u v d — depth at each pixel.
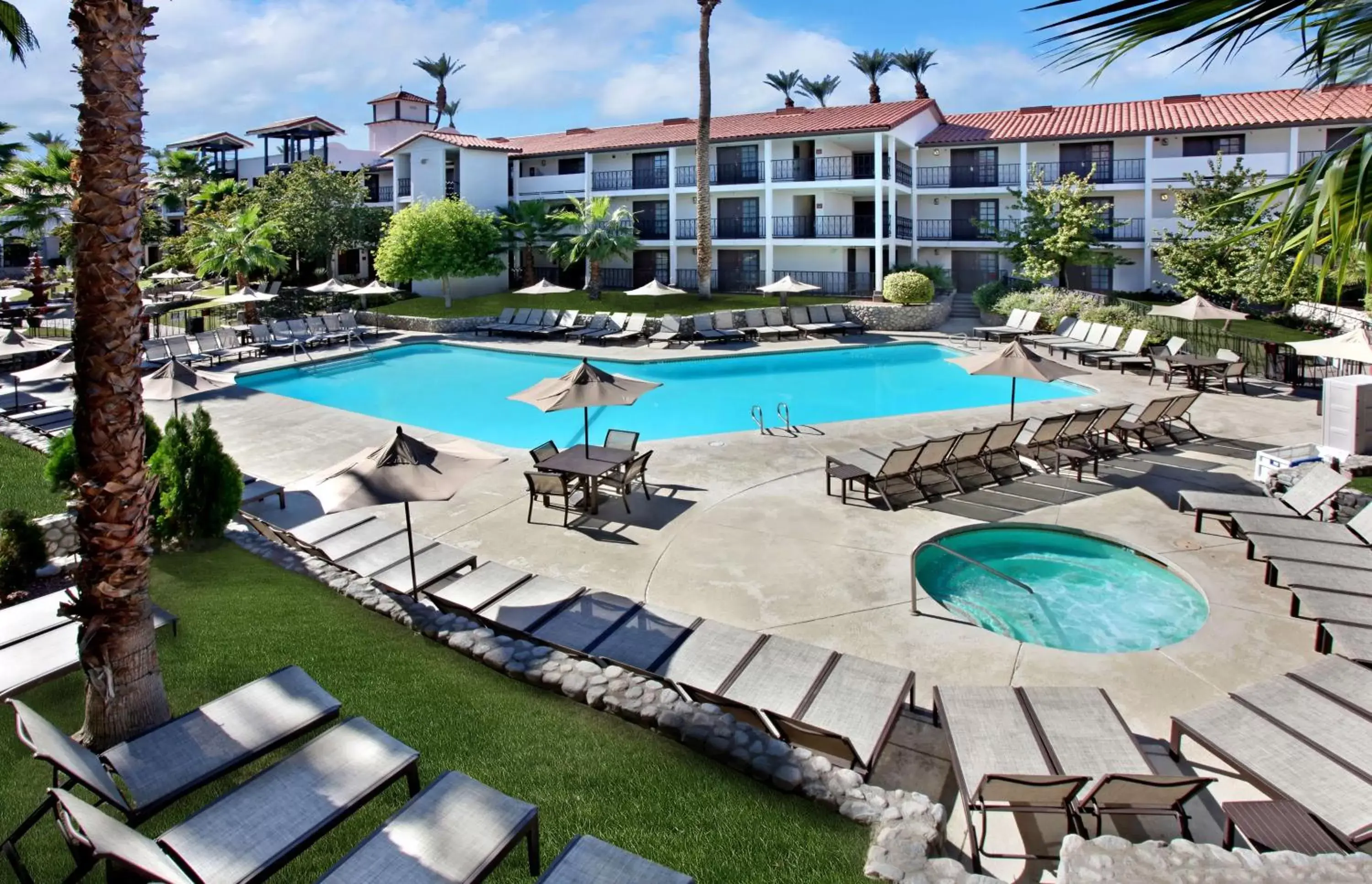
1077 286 34.75
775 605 8.32
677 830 4.91
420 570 8.53
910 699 6.57
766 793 5.28
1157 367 21.12
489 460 8.01
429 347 29.27
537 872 4.45
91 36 4.74
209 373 22.91
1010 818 5.27
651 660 6.60
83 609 5.36
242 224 33.75
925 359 25.28
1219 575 8.74
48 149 36.06
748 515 10.94
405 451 7.63
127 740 5.12
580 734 5.95
